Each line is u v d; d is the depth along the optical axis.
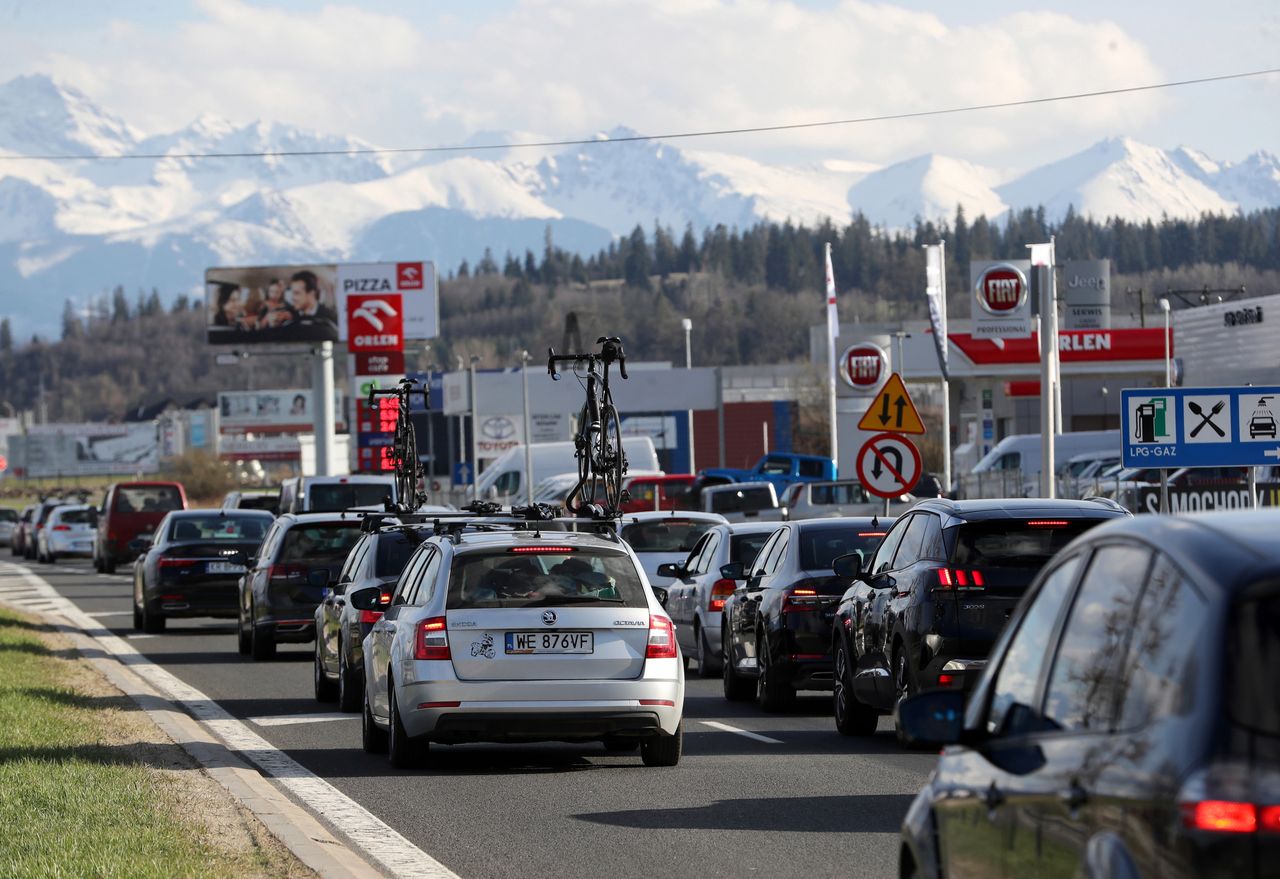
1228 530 14.34
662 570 72.12
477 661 41.72
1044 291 96.38
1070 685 15.70
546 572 42.88
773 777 42.03
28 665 70.94
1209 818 12.32
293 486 121.06
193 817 34.72
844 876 29.78
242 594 84.31
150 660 80.56
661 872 30.45
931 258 157.50
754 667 59.97
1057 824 14.84
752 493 148.12
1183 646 13.45
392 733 43.78
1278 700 12.67
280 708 59.94
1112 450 170.50
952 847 17.78
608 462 65.31
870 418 78.56
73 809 34.97
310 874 29.05
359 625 56.78
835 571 50.06
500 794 39.91
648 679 42.25
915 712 17.73
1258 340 173.88
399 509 73.69
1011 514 44.03
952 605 43.34
